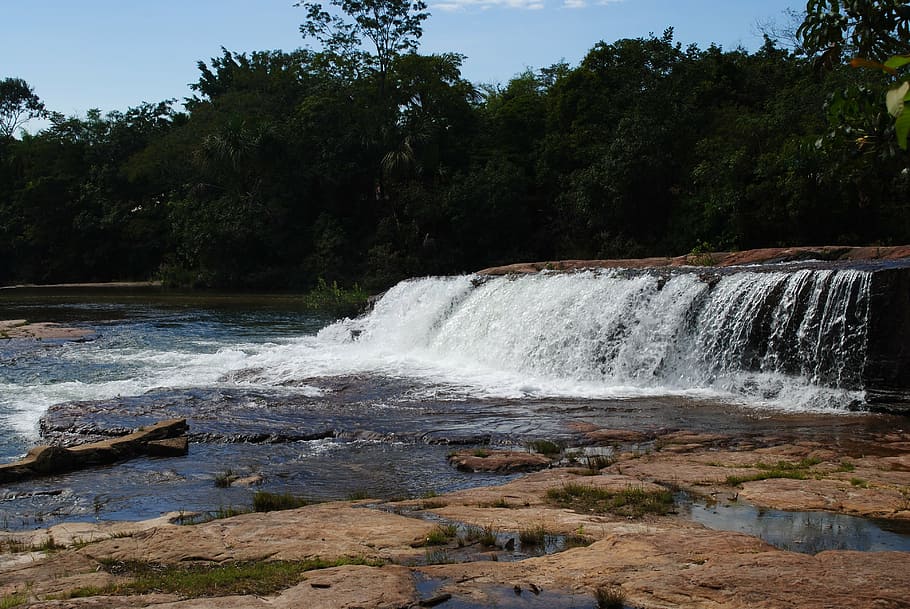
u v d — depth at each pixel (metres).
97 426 10.70
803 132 30.08
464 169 45.97
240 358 17.73
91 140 62.22
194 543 5.75
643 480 7.53
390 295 22.83
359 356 17.86
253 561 5.38
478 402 12.13
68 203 57.25
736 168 30.59
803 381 12.27
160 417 11.21
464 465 8.65
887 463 8.07
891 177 24.95
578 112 42.59
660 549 5.25
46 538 6.27
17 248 58.72
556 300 16.11
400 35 48.50
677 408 11.52
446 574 4.90
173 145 54.66
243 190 49.31
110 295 41.69
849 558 4.97
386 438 10.06
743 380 12.83
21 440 10.50
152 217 56.62
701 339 13.80
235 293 43.28
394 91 47.78
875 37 6.27
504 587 4.66
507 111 46.97
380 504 7.01
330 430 10.38
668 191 36.47
